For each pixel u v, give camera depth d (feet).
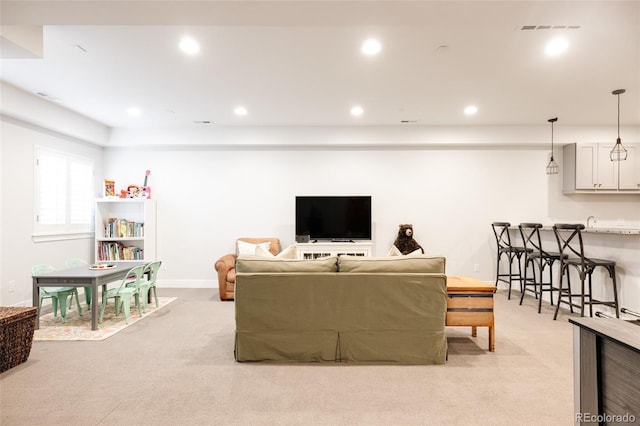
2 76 11.95
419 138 18.43
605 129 18.13
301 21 7.50
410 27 8.73
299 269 9.27
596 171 17.85
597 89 13.05
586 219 19.11
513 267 18.98
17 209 14.14
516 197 19.26
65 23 7.60
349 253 18.22
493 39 9.35
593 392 3.85
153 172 19.56
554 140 18.19
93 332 11.55
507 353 9.78
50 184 15.74
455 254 19.30
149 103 14.80
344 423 6.42
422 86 12.79
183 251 19.49
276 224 19.53
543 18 7.30
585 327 3.89
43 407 6.93
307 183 19.51
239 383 7.96
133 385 7.86
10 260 13.83
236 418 6.57
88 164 18.30
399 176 19.42
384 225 19.40
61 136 16.37
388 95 13.75
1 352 8.44
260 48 9.89
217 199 19.56
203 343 10.58
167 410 6.83
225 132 18.66
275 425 6.36
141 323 12.61
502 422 6.46
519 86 12.75
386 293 9.02
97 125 17.75
